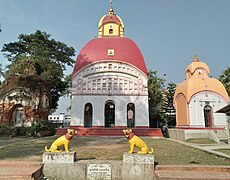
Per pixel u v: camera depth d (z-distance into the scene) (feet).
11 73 83.92
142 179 25.20
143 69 77.56
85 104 74.33
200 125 74.49
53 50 104.88
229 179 21.33
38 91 82.12
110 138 61.62
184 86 80.74
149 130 68.23
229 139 50.93
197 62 89.10
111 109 76.33
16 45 99.81
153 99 102.37
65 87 109.91
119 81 75.66
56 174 25.66
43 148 40.65
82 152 35.29
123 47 80.94
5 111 78.79
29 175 22.06
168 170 25.18
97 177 25.62
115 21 95.71
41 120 77.71
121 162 26.25
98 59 77.92
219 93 77.10
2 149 39.99
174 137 72.79
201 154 36.09
